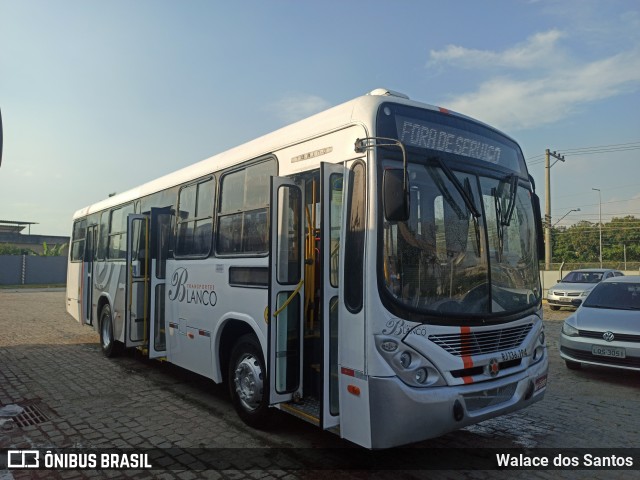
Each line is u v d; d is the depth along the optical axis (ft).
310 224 16.51
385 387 12.48
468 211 14.90
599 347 25.48
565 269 121.90
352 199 13.82
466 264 14.47
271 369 15.01
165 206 25.22
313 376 16.12
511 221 16.43
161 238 24.99
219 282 19.69
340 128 14.64
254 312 17.51
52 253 139.33
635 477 14.35
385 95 14.71
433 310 13.37
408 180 12.66
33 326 46.80
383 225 13.19
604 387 24.49
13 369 27.96
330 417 13.78
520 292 16.08
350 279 13.50
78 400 21.76
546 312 60.75
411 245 13.52
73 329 44.88
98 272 33.73
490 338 14.35
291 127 17.02
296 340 15.72
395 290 13.01
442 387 13.02
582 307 29.12
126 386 24.25
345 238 13.79
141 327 25.96
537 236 17.81
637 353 24.27
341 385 13.53
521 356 15.17
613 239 193.98
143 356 31.24
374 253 12.98
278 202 15.89
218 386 24.29
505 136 17.31
